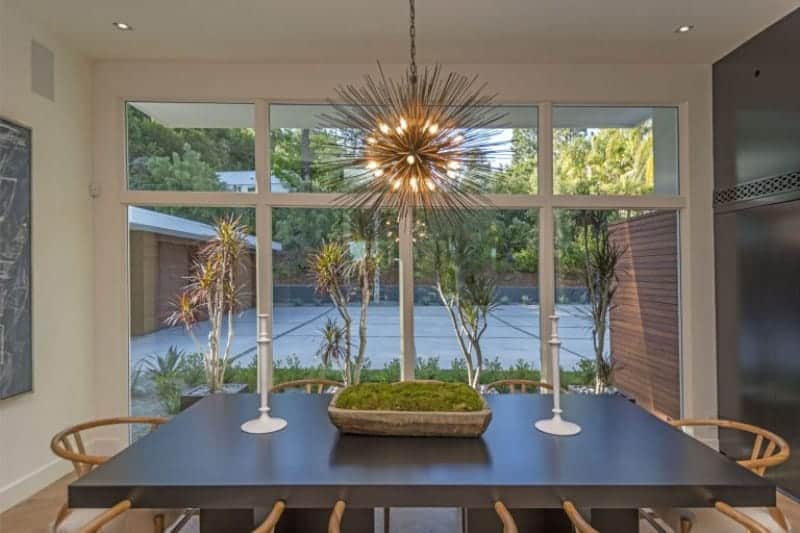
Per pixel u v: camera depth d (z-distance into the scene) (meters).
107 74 3.73
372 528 2.05
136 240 3.86
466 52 3.60
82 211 3.60
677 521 1.87
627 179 3.92
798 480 2.97
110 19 3.10
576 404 2.38
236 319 3.86
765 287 3.27
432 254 3.89
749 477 1.53
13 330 2.90
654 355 3.92
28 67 3.06
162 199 3.79
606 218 3.92
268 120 3.84
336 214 3.89
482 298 3.90
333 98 3.79
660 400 3.90
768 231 3.25
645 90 3.82
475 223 3.90
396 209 3.82
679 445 1.82
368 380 3.88
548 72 3.82
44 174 3.20
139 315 3.86
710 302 3.82
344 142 3.24
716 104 3.77
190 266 3.87
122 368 3.75
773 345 3.20
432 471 1.57
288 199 3.82
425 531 2.58
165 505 1.48
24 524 2.70
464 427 1.85
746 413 3.46
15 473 2.91
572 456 1.70
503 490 1.48
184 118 3.84
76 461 1.90
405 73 3.79
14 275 2.91
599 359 3.90
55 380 3.27
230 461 1.66
